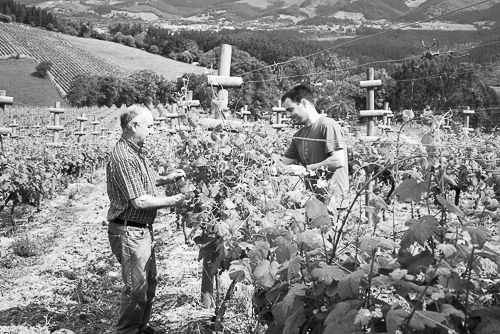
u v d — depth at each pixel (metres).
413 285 2.25
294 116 5.31
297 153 5.47
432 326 2.05
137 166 4.53
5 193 11.21
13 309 5.69
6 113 54.72
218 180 4.55
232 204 3.89
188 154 5.07
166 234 9.25
